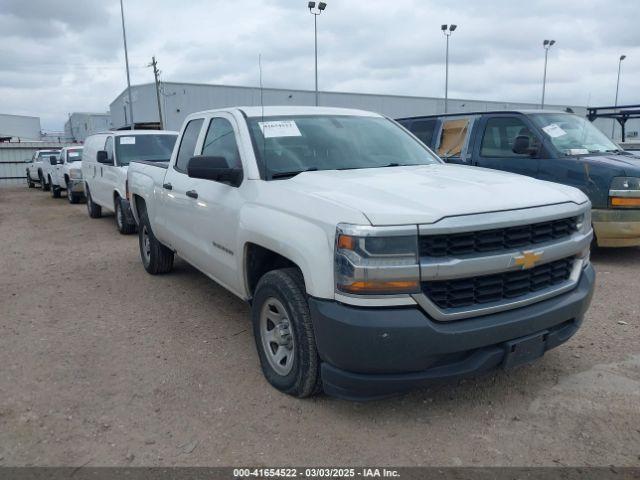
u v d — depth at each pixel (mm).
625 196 6582
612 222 6691
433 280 2986
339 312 3023
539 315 3266
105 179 11164
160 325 5152
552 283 3492
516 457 2996
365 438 3207
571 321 3613
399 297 2949
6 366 4281
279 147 4297
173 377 4035
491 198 3271
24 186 31125
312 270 3162
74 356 4457
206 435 3271
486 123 8164
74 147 19656
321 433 3264
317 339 3191
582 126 7996
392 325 2924
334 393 3232
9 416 3516
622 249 7781
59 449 3158
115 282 6758
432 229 2934
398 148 4805
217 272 4668
